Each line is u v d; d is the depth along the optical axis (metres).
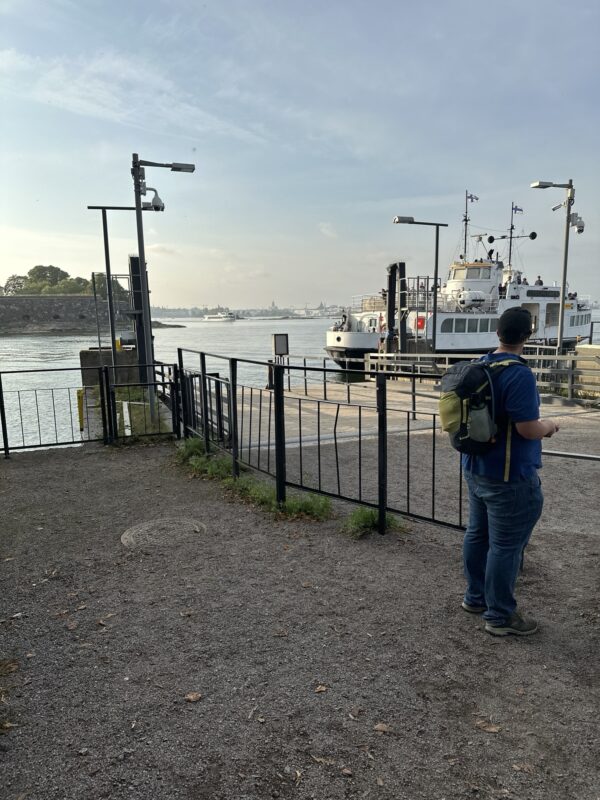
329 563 4.25
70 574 4.14
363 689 2.76
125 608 3.62
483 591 3.44
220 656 3.06
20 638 3.28
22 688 2.81
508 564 3.12
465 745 2.38
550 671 2.88
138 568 4.23
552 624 3.34
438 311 29.06
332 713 2.58
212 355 6.93
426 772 2.23
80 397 14.84
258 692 2.75
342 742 2.40
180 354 8.41
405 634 3.25
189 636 3.27
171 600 3.72
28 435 14.33
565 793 2.12
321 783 2.18
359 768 2.25
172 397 8.88
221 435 7.27
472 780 2.19
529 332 2.99
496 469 2.99
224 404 7.66
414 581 3.93
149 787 2.17
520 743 2.38
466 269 33.06
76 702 2.69
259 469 5.98
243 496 5.88
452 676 2.85
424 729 2.47
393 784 2.17
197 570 4.17
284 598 3.71
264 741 2.41
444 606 3.57
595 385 12.73
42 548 4.65
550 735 2.43
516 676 2.85
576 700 2.65
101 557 4.45
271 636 3.25
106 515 5.46
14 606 3.67
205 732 2.47
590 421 10.59
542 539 4.71
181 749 2.37
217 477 6.60
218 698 2.71
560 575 4.01
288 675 2.88
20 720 2.56
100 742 2.42
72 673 2.93
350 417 11.35
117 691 2.77
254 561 4.31
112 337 18.05
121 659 3.05
